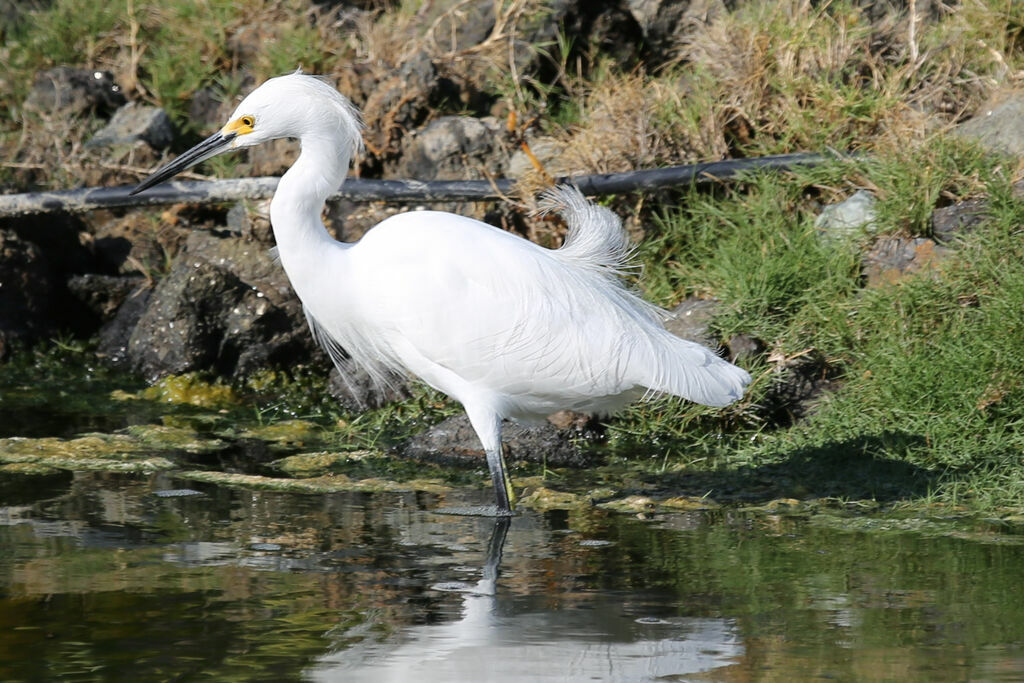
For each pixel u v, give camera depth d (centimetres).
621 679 579
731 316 1154
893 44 1505
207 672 586
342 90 1548
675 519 877
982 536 830
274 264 1330
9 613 659
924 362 1053
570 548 796
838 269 1170
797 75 1426
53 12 1895
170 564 746
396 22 1714
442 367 916
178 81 1750
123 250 1481
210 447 1077
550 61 1631
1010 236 1130
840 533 839
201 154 964
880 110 1341
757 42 1429
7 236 1375
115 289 1419
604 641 627
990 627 647
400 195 1289
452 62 1571
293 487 951
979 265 1113
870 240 1198
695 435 1109
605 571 746
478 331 887
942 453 998
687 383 890
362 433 1131
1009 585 719
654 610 673
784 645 622
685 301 1218
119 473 980
